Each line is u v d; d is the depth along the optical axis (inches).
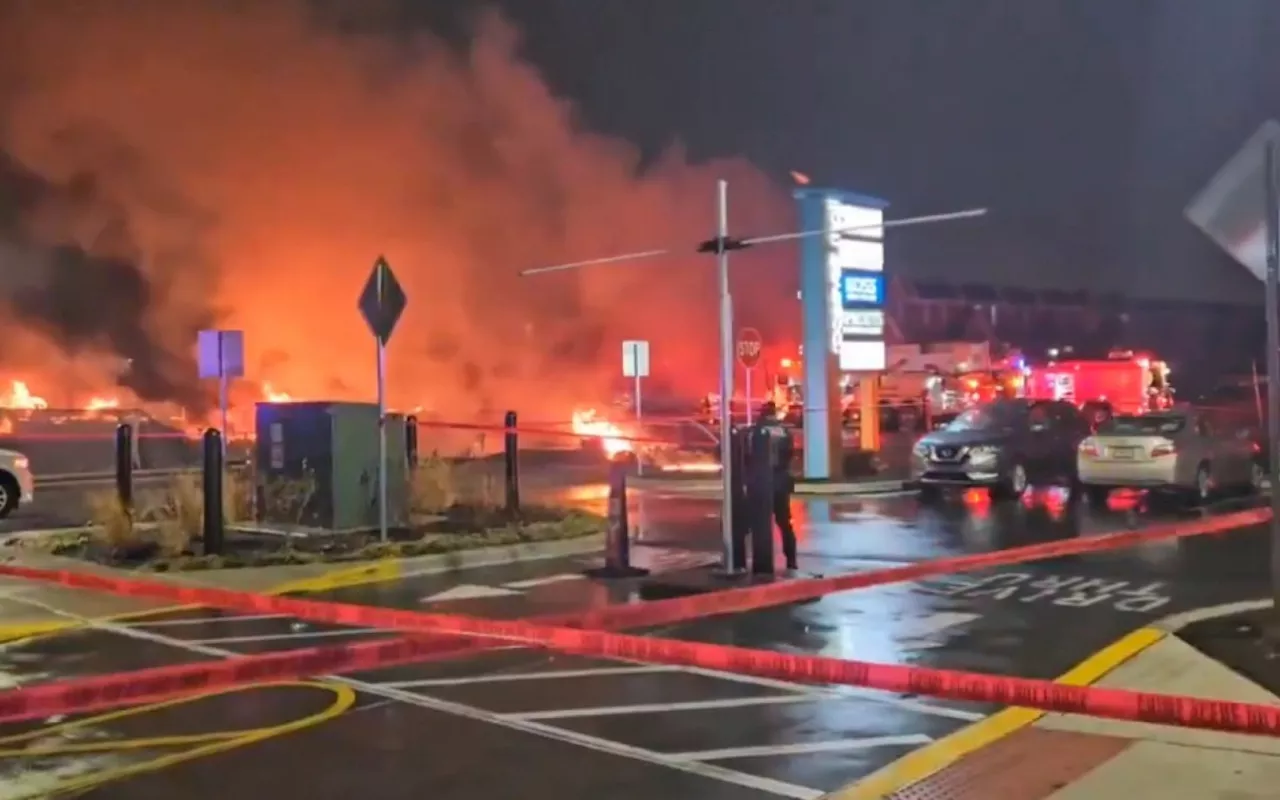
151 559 495.2
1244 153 293.4
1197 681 281.0
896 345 1685.5
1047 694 193.9
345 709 273.7
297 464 554.3
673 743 246.2
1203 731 238.5
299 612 324.5
